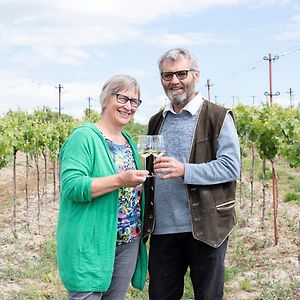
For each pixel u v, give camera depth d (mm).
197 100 4258
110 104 3947
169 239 4266
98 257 3805
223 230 4156
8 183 18766
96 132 3879
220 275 4277
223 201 4168
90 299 3820
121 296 4090
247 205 12750
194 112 4219
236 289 6871
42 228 10938
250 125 11281
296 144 9344
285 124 9867
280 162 21125
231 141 4125
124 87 3904
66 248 3828
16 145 10930
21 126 13062
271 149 10195
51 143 15891
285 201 13172
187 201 4160
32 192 16719
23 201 14773
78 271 3785
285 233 9805
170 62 4109
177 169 3977
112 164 3883
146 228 4230
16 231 10406
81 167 3762
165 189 4207
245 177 17766
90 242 3799
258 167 19922
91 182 3701
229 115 4227
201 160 4137
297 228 10016
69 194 3752
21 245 9219
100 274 3803
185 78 4109
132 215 4035
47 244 9062
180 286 4445
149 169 4262
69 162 3787
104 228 3814
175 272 4363
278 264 7797
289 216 11273
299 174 17688
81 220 3799
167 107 4312
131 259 4086
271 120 10195
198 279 4258
